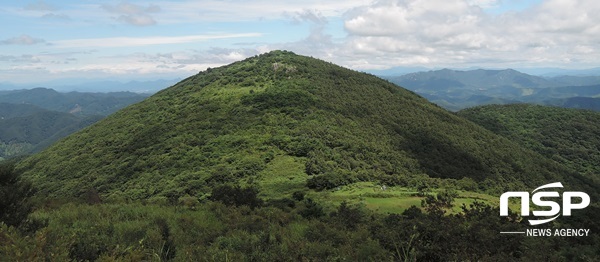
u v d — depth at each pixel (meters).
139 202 28.16
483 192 74.38
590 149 134.00
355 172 72.00
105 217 18.73
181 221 19.30
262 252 13.91
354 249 15.14
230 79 139.38
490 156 98.75
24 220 12.23
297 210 37.75
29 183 12.76
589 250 17.14
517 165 96.88
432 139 101.44
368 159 81.69
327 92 121.62
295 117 98.19
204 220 20.52
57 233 12.14
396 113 116.88
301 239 17.12
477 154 97.81
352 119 103.56
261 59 167.62
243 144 83.69
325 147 81.19
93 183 79.69
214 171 71.69
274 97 111.56
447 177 82.31
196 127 98.75
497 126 157.38
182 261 12.33
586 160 128.75
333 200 54.97
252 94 117.12
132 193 70.44
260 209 27.11
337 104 111.81
